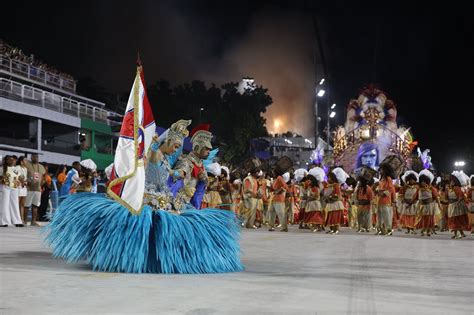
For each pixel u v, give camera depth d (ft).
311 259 27.81
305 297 16.25
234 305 14.80
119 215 21.16
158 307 14.39
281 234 50.83
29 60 129.90
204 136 24.90
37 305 14.35
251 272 22.04
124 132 21.35
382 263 26.40
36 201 53.26
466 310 14.88
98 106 150.41
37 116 113.60
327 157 122.11
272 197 59.67
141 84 21.93
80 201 22.17
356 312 14.21
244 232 53.42
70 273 20.21
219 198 58.90
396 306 15.19
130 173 20.94
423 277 21.47
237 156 167.12
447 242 43.62
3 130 117.19
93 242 21.40
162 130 24.16
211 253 21.67
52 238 22.35
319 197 61.11
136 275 20.21
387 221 56.75
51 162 119.85
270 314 13.75
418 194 59.77
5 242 32.45
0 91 106.42
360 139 122.93
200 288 17.53
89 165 34.35
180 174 23.32
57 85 137.18
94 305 14.49
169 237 21.06
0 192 51.72
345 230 68.03
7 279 18.57
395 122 124.16
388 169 58.18
